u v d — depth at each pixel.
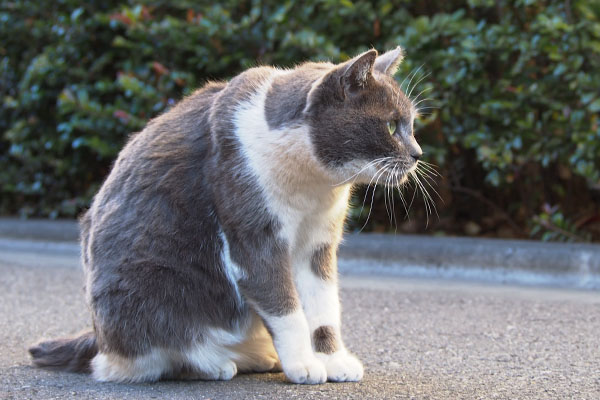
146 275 4.00
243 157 3.93
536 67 7.16
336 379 4.06
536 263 6.64
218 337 4.12
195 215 4.03
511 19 7.48
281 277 3.97
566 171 7.91
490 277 6.80
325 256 4.25
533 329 5.18
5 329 5.34
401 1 7.80
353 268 7.29
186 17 8.48
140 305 4.00
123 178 4.29
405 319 5.54
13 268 7.65
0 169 9.72
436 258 7.03
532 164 7.82
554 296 6.16
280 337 3.99
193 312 4.05
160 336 4.01
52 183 9.45
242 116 4.01
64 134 8.44
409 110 4.26
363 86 4.07
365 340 5.02
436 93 7.14
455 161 8.03
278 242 3.97
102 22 8.32
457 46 7.16
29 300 6.27
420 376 4.16
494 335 5.06
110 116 8.16
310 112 3.93
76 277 7.18
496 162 7.15
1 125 9.66
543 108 7.36
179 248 4.03
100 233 4.20
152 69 8.24
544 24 6.66
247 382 4.09
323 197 4.05
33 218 9.60
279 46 7.84
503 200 8.42
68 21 8.41
